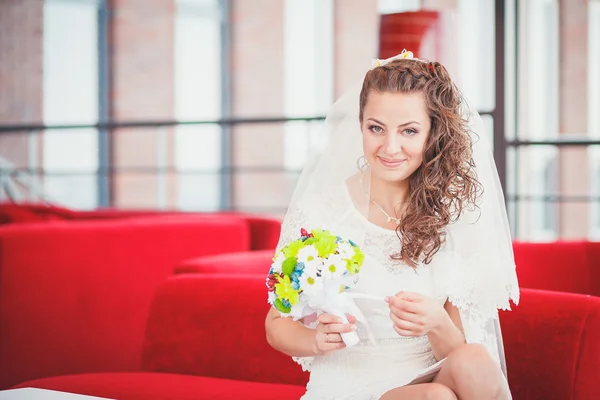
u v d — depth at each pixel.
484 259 2.40
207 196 10.98
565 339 2.57
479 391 2.12
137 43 10.54
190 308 3.12
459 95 2.44
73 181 10.31
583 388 2.51
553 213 10.50
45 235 4.01
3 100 10.11
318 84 11.04
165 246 4.31
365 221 2.46
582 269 3.32
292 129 11.10
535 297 2.70
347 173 2.55
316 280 2.11
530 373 2.63
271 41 10.94
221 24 10.95
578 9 10.45
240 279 3.15
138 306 4.24
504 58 4.43
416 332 2.18
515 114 4.80
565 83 10.50
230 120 5.95
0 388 3.95
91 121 10.45
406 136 2.32
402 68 2.33
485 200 2.44
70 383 2.82
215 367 3.05
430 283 2.42
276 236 4.96
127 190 10.50
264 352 3.00
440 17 4.65
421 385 2.14
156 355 3.13
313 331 2.33
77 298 4.10
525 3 10.40
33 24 10.17
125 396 2.65
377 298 2.22
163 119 10.65
